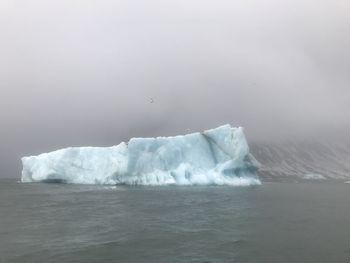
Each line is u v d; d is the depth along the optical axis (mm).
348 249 27625
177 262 24562
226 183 78375
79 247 27938
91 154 84625
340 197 65688
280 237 31328
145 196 60250
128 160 77750
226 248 27859
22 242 29391
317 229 34562
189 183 77312
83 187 77250
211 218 40000
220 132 80188
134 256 25844
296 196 66188
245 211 45156
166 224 36594
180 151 79188
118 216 41031
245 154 78938
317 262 24641
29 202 53406
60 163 86875
